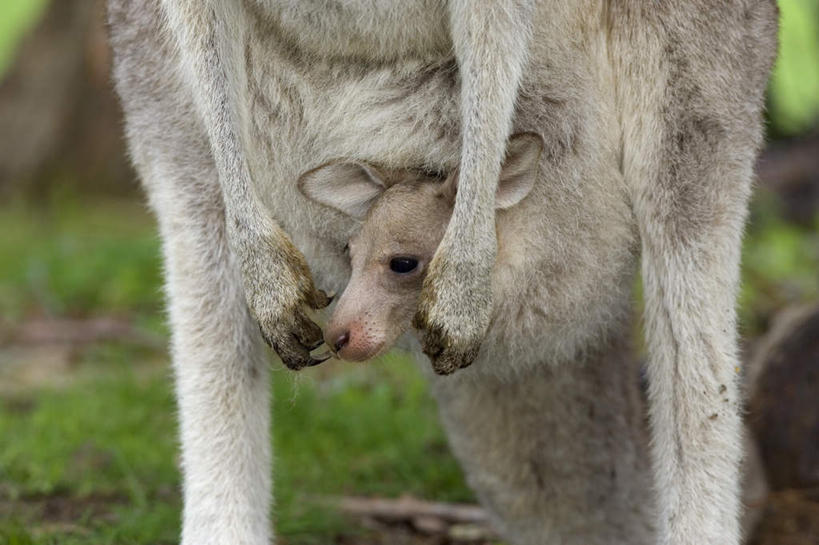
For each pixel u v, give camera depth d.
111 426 11.58
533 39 7.36
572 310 7.74
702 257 7.52
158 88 7.94
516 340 7.79
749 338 12.89
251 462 7.76
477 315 7.07
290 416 11.67
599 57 7.57
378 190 7.70
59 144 22.94
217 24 7.32
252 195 7.33
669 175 7.56
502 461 9.11
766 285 15.29
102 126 23.00
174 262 7.94
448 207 7.60
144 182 8.33
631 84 7.58
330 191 7.52
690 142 7.54
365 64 7.33
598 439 9.05
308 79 7.44
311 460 11.21
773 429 10.64
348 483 10.95
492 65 7.00
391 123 7.43
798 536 9.95
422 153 7.56
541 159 7.51
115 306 15.99
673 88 7.52
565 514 9.24
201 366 7.79
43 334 14.82
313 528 9.84
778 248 16.72
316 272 7.97
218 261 7.90
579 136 7.55
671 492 7.41
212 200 7.91
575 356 8.43
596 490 9.16
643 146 7.60
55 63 23.11
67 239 18.39
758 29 7.65
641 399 9.56
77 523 9.66
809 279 15.85
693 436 7.39
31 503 10.16
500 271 7.49
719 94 7.54
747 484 9.90
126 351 14.15
